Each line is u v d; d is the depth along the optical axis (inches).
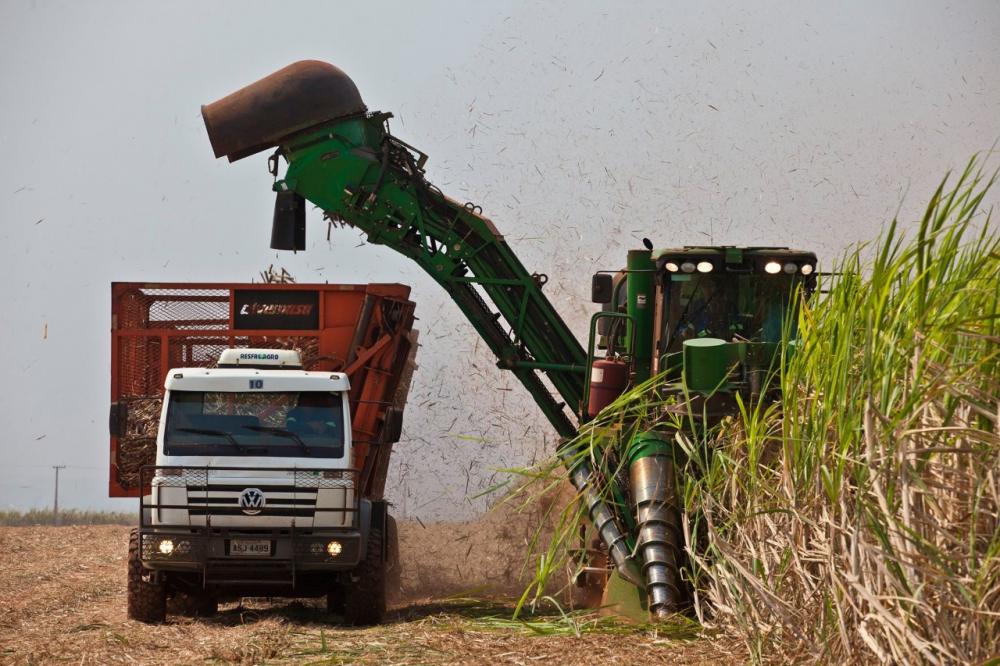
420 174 1304.1
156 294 1298.0
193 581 1082.7
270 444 1084.5
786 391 671.1
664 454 923.4
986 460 547.2
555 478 877.8
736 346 927.7
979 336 543.5
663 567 870.4
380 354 1280.8
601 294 1291.8
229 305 1295.5
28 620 1074.7
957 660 517.7
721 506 733.9
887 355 586.2
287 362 1177.4
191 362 1294.3
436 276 1301.7
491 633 856.9
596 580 1011.3
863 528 575.2
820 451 617.0
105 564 1592.0
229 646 845.8
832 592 589.6
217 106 1286.9
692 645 754.2
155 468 1059.3
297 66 1309.1
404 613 1104.8
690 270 1053.2
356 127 1301.7
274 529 1056.8
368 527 1080.8
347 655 797.2
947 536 532.4
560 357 1293.1
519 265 1294.3
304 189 1296.8
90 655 834.2
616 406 908.0
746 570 650.8
